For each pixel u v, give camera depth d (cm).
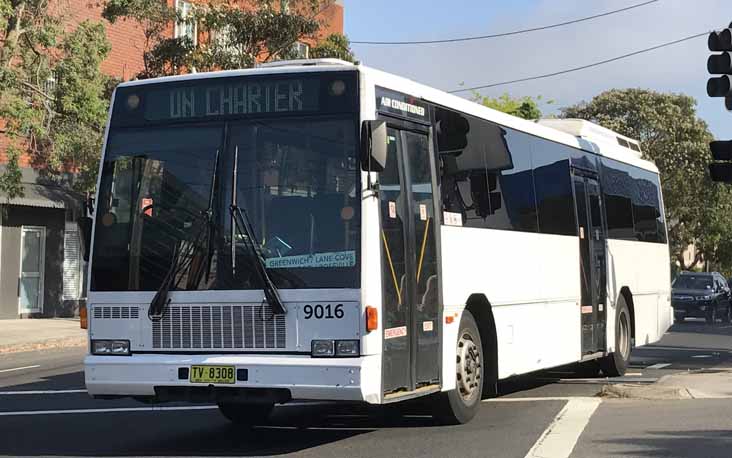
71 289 3306
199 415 1219
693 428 1032
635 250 1784
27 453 954
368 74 936
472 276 1127
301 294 895
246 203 923
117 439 1038
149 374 921
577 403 1255
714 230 6278
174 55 2861
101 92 2503
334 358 883
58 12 2692
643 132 5906
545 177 1389
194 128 955
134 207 957
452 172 1101
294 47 3170
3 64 2305
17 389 1495
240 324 908
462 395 1103
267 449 966
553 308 1377
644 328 1816
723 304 3825
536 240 1327
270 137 931
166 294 927
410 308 970
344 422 1149
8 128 2430
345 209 900
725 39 1438
